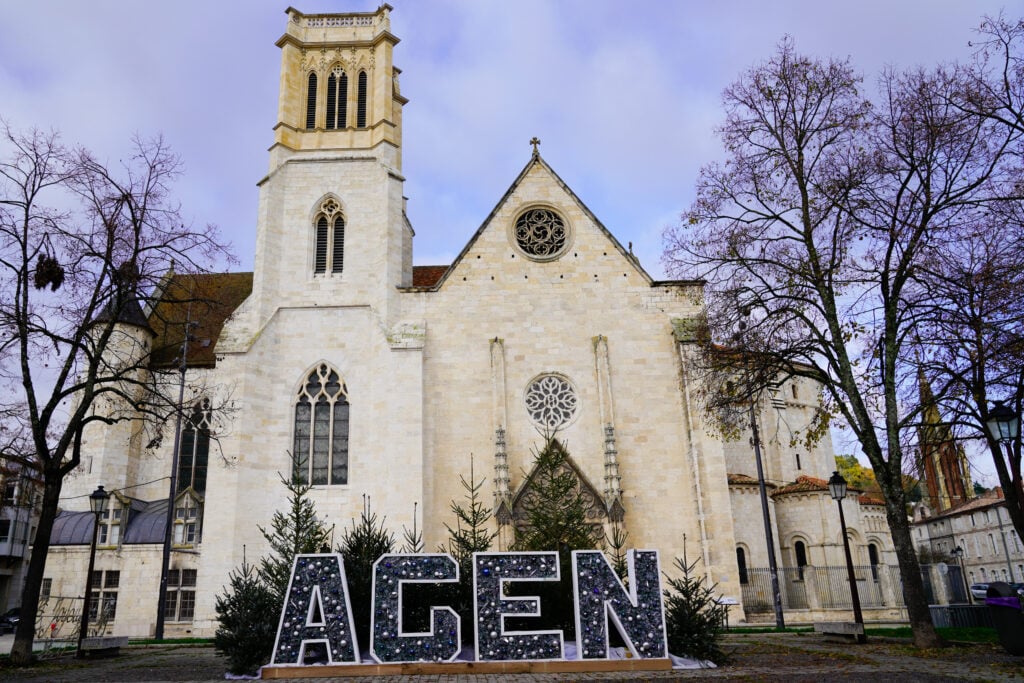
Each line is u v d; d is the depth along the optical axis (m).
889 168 28.61
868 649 25.34
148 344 52.50
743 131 32.38
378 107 51.66
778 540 54.41
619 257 47.81
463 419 44.38
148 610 44.47
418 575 20.81
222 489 41.91
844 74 31.23
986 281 27.16
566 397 45.19
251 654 21.05
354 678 19.58
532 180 49.44
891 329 28.12
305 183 50.28
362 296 47.53
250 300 47.06
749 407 35.56
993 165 27.62
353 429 44.75
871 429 27.56
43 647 34.62
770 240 31.36
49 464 27.22
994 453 28.52
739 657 23.69
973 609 34.62
